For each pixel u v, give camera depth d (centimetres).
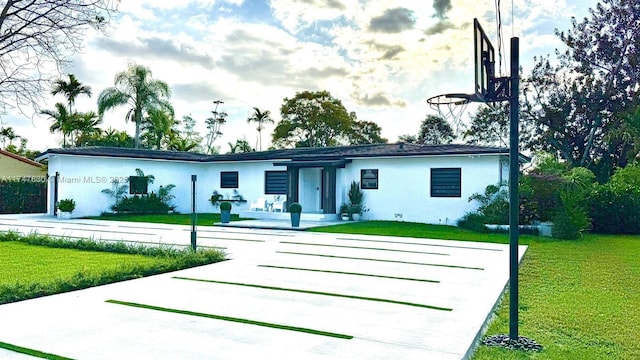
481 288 739
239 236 1523
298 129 4897
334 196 2181
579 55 3244
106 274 773
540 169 2062
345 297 671
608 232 1850
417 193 2059
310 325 526
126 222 2091
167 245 1144
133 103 3597
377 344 462
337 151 2427
